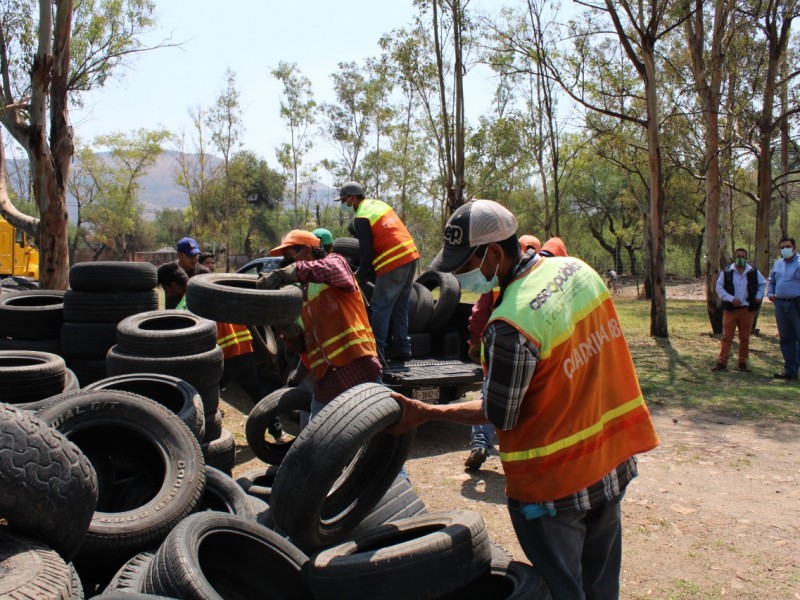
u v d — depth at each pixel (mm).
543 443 2721
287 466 2904
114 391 4242
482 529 3213
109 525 3480
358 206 8188
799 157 24797
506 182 28156
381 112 39750
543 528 2789
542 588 2943
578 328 2742
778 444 7660
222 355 6344
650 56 16344
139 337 6035
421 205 39938
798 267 11648
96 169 54406
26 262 25188
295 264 4953
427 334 8906
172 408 5625
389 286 7949
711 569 4590
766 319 22750
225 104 48719
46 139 14477
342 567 2930
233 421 8594
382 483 3650
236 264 65312
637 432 2902
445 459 7055
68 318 7559
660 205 16984
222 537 3240
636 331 18719
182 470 4008
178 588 2742
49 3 13836
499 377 2619
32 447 2893
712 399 10141
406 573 2918
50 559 2715
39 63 14078
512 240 2820
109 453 4273
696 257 51344
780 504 5781
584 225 52906
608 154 24859
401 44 20234
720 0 17844
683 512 5590
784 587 4340
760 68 21516
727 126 19703
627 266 57250
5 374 5672
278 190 84500
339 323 5008
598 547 3010
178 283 8031
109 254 71938
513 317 2621
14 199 39438
